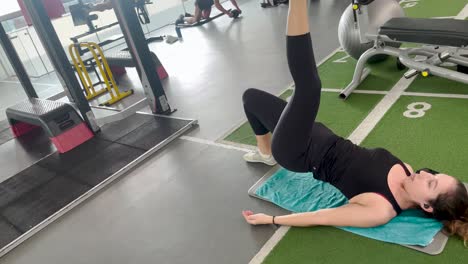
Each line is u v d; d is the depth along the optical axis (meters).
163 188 2.55
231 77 4.25
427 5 4.61
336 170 1.74
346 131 2.60
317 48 4.37
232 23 6.99
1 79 7.71
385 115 2.66
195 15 7.52
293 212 1.99
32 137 4.05
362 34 3.11
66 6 7.26
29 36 6.98
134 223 2.28
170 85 4.57
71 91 3.42
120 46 8.02
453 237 1.60
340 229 1.80
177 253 1.96
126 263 1.99
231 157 2.67
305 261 1.70
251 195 2.21
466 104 2.52
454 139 2.21
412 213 1.77
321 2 6.48
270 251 1.80
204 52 5.61
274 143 1.77
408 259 1.57
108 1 5.04
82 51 5.54
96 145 3.38
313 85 1.50
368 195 1.63
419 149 2.22
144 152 3.02
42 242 2.33
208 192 2.37
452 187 1.51
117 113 3.87
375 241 1.69
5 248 2.30
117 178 2.82
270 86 3.70
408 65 2.77
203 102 3.79
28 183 3.05
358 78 3.07
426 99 2.72
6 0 6.76
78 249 2.19
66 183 2.89
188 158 2.82
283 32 5.41
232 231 2.00
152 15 8.70
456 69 3.00
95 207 2.54
